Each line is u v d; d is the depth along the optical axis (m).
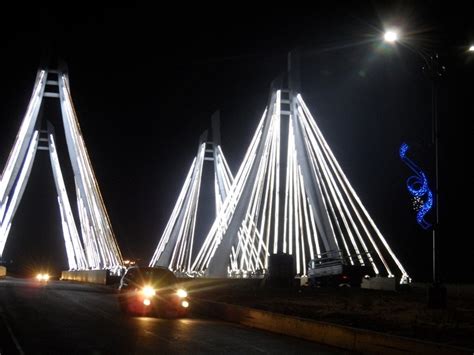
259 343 17.73
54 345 15.42
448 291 39.00
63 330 18.52
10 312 23.78
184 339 17.55
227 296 35.03
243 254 56.94
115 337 17.23
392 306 26.88
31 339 16.39
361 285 47.62
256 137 60.53
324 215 53.56
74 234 73.31
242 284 44.59
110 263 60.62
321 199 54.16
